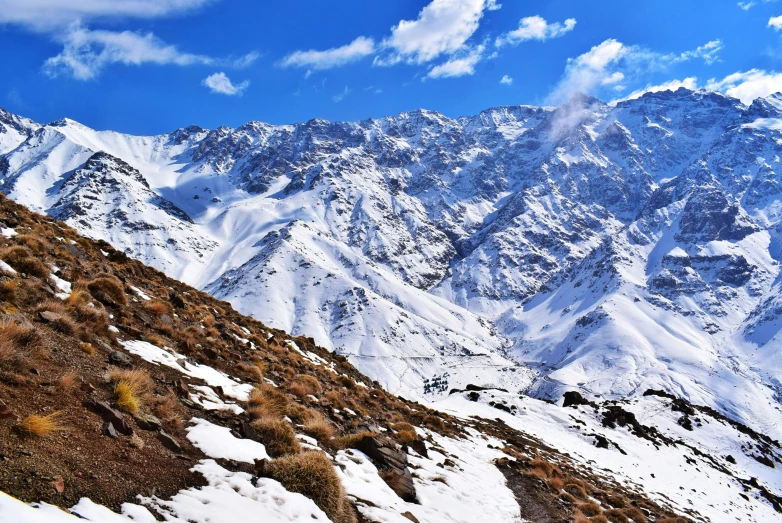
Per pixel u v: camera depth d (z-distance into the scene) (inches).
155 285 956.0
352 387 1106.7
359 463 570.3
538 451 1482.5
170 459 366.6
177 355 615.2
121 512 285.0
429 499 599.2
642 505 1227.9
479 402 2632.9
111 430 354.3
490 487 778.8
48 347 430.3
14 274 542.6
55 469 289.9
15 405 327.6
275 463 413.1
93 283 665.0
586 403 2896.2
